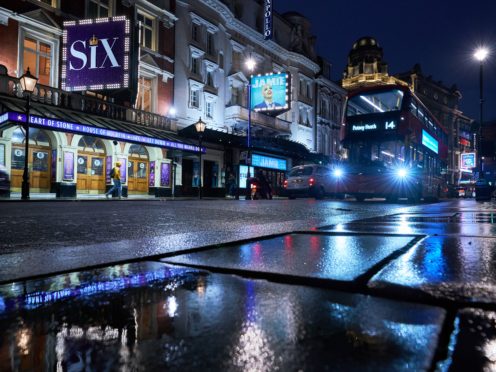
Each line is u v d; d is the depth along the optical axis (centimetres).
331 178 2070
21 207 924
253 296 146
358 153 1547
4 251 280
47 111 1677
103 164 2072
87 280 178
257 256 235
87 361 92
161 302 139
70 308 134
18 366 90
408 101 1466
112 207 950
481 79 2705
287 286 162
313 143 4238
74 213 719
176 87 2591
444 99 7438
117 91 1905
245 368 86
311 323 114
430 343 97
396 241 303
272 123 3394
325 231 380
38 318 124
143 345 100
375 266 196
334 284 163
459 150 7731
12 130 1636
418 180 1595
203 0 2800
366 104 1523
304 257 229
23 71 1781
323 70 4578
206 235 351
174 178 2431
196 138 2525
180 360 91
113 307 134
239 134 3089
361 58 6116
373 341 99
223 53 3041
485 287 150
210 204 1170
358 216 649
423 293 142
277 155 3403
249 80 3291
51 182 1803
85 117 1869
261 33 3531
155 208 915
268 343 99
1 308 135
